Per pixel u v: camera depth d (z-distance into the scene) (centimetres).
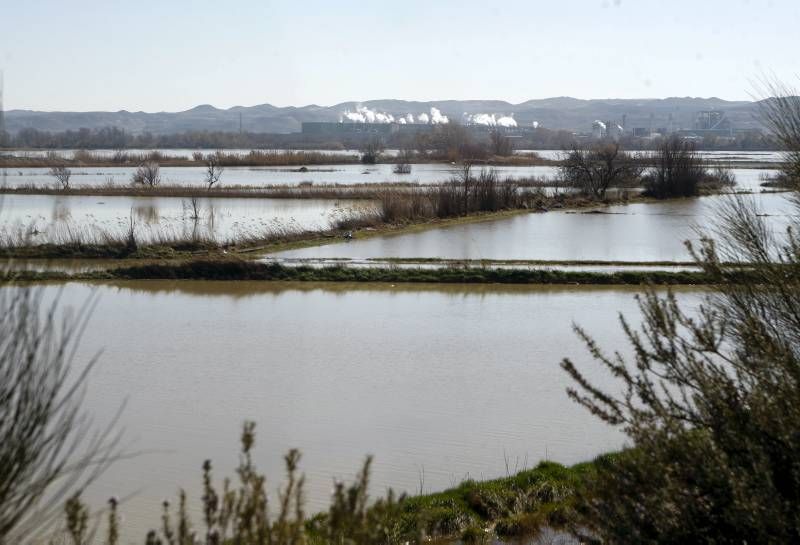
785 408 706
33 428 496
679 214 6669
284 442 1616
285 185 8806
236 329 2641
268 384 2023
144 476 1403
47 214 5847
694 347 816
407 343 2477
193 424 1708
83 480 1355
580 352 2361
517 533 1216
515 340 2517
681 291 3281
